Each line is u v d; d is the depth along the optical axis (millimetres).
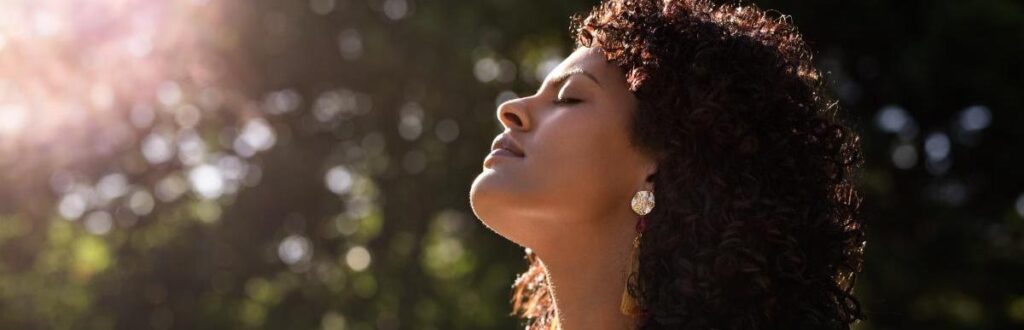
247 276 12656
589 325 2250
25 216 12742
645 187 2215
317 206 12531
